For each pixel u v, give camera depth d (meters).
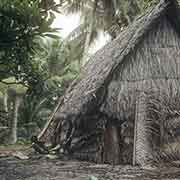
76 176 7.16
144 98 9.03
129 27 12.04
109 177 7.02
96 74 10.12
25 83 8.27
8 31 5.47
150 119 8.95
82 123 10.16
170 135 9.09
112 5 22.86
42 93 8.78
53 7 6.02
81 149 10.28
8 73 7.50
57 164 9.05
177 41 9.78
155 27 9.63
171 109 9.17
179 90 9.33
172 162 8.91
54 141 12.28
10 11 5.41
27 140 18.72
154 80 9.26
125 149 9.05
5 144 17.02
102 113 9.33
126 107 9.00
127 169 8.10
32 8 5.50
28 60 7.31
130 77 9.18
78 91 11.12
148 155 8.70
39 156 10.66
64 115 10.45
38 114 20.72
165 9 9.36
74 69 20.50
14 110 17.77
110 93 9.01
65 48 23.30
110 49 11.66
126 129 9.08
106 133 9.31
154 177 7.02
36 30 5.71
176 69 9.49
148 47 9.49
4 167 8.50
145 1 21.48
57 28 5.78
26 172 7.67
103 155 9.29
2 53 6.34
